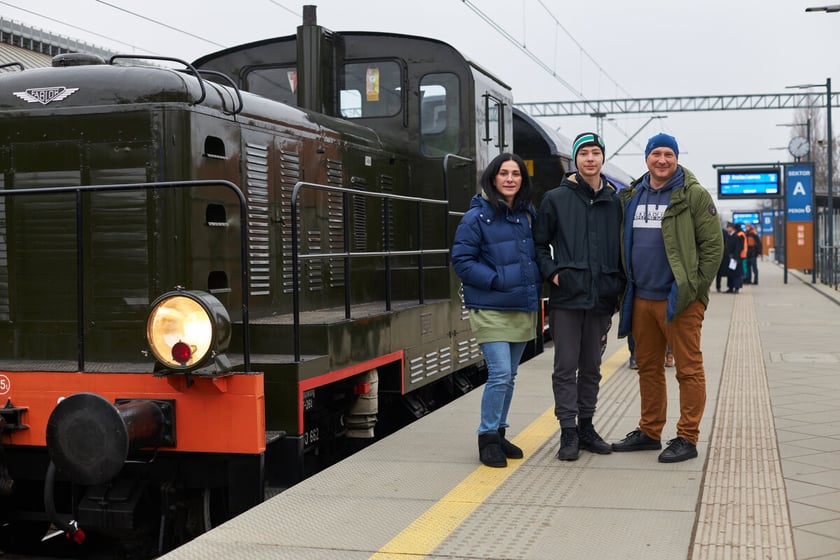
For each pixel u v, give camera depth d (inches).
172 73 181.9
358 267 254.8
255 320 199.3
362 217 259.0
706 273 179.3
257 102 212.2
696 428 187.2
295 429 169.2
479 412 242.5
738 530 140.6
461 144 284.8
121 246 179.9
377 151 268.5
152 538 173.6
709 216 179.3
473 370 316.8
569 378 189.2
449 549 133.9
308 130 230.8
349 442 230.5
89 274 181.8
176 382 158.1
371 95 291.1
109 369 167.5
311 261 229.9
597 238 187.2
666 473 175.8
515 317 183.9
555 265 186.9
